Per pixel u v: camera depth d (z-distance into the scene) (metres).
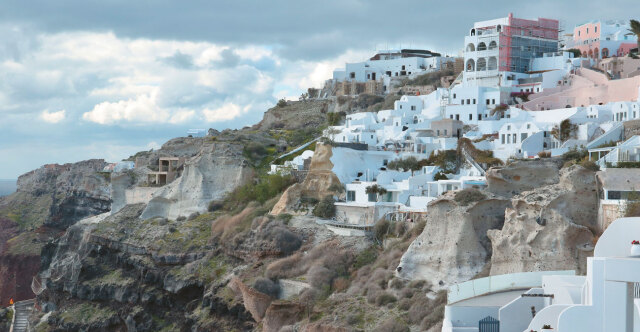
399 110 147.12
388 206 99.94
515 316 47.12
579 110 115.44
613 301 36.75
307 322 81.12
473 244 75.00
